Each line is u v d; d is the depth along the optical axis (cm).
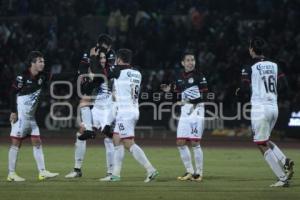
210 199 2820
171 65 8425
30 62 3506
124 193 2992
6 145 6431
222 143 7012
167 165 4575
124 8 9175
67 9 9219
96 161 4809
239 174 3947
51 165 4503
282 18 8731
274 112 3316
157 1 9438
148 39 8650
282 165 3319
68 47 8456
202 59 8300
